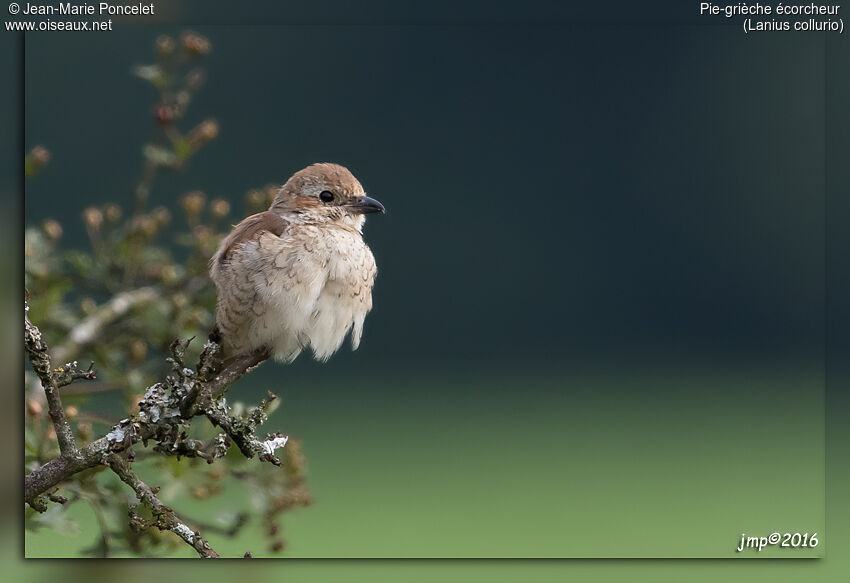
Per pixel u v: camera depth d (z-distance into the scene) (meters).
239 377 5.17
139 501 4.55
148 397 4.57
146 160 6.91
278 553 5.78
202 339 6.97
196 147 6.79
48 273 6.37
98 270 6.80
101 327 6.62
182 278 6.91
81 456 4.45
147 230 6.80
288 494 5.61
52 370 4.48
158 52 6.64
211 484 5.62
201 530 5.67
